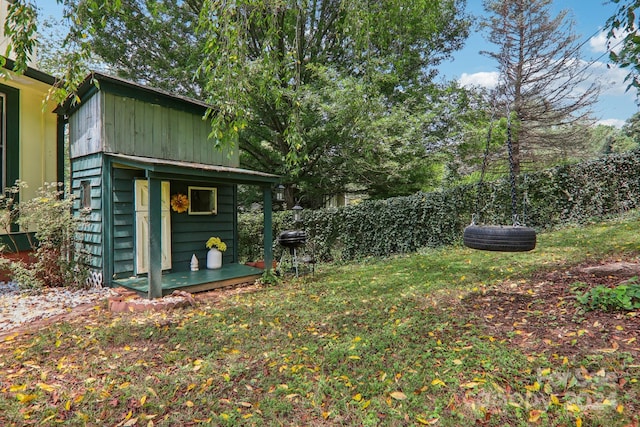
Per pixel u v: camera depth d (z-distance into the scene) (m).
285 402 2.27
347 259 8.76
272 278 6.12
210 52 4.16
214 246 6.85
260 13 4.57
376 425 2.03
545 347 2.75
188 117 6.54
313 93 9.27
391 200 8.63
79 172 6.05
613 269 4.53
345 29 4.85
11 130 6.12
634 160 7.91
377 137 9.20
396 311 3.96
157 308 4.28
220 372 2.68
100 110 5.37
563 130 13.00
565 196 8.21
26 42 3.61
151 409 2.23
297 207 6.99
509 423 1.98
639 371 2.27
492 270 5.54
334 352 2.94
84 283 5.41
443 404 2.17
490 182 8.41
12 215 5.82
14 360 2.91
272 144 10.92
